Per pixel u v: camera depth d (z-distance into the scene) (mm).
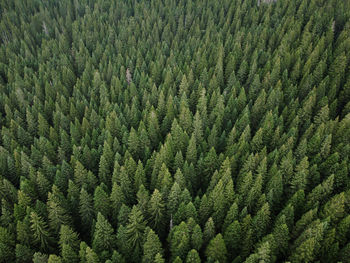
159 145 51938
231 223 35281
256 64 69625
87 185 44125
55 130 62312
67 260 32656
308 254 29109
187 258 30859
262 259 27953
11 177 50125
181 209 36375
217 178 41188
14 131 60562
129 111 61531
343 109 55094
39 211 38844
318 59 70000
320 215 34469
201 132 52750
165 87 71312
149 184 46625
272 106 57938
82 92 76000
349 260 29281
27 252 34219
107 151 48969
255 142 47750
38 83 75250
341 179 38438
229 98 60375
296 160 44500
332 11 84625
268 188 38969
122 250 35156
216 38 89125
